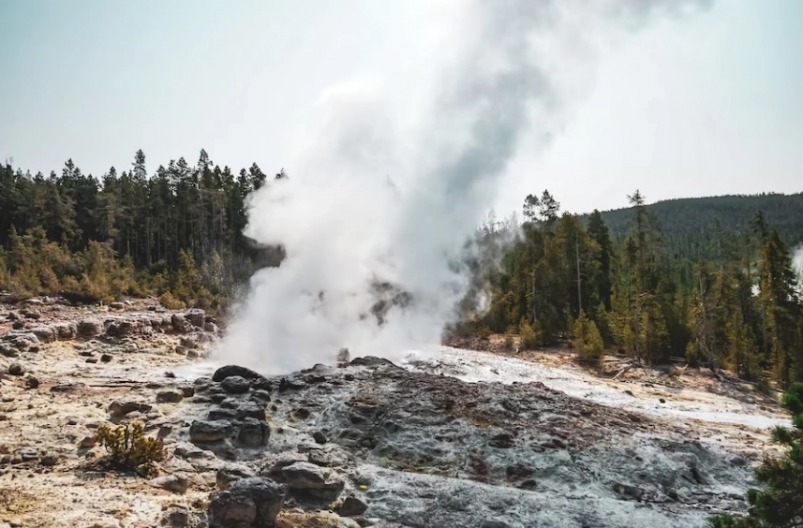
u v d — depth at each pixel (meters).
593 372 30.53
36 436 10.80
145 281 42.16
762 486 11.70
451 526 9.05
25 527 6.92
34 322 22.45
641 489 11.11
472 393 15.23
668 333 34.44
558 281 43.69
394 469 11.40
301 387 15.42
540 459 11.81
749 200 185.75
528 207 55.16
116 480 9.12
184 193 64.62
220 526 7.88
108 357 19.62
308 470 9.68
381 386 15.48
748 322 44.47
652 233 47.69
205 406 13.63
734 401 24.64
